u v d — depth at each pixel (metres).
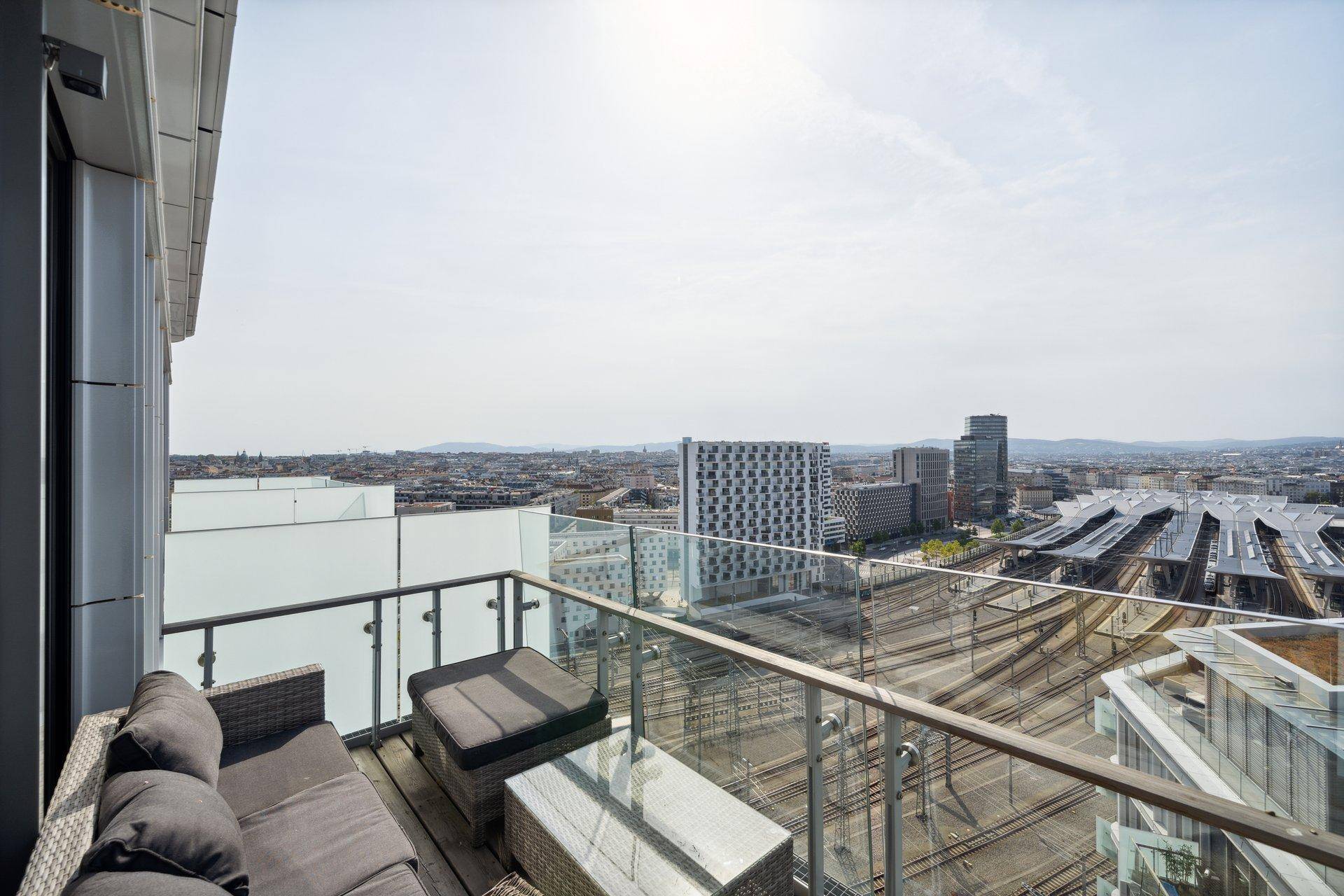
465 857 2.07
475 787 2.09
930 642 1.58
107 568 1.74
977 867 1.42
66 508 1.66
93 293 1.71
